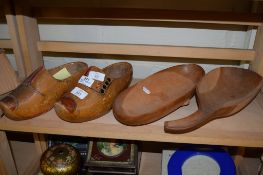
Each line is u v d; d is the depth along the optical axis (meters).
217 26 0.85
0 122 0.65
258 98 0.76
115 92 0.69
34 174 0.93
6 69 0.74
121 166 0.82
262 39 0.72
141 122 0.63
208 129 0.63
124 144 0.87
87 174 0.87
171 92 0.72
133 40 0.91
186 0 0.81
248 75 0.73
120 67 0.81
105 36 0.91
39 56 0.85
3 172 0.75
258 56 0.74
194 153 0.85
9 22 0.78
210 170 0.82
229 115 0.67
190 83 0.75
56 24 0.91
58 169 0.79
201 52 0.77
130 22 0.88
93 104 0.63
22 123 0.65
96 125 0.64
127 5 0.84
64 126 0.64
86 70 0.71
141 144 1.00
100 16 0.77
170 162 0.83
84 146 0.94
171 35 0.88
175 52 0.77
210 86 0.73
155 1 0.83
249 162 0.93
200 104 0.65
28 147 1.04
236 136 0.61
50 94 0.66
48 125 0.64
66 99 0.63
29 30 0.80
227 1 0.80
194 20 0.75
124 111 0.65
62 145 0.86
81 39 0.93
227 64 0.91
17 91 0.65
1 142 0.72
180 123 0.60
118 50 0.78
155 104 0.68
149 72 0.96
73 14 0.78
